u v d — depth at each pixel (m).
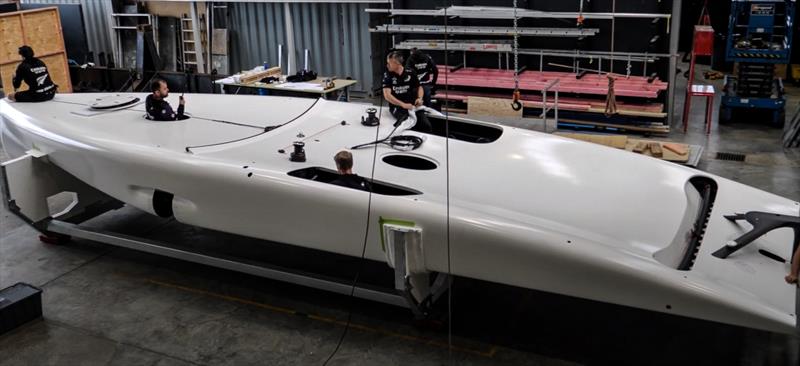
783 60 7.42
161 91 5.09
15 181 4.83
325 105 5.45
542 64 8.62
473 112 8.42
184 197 4.27
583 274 3.35
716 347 3.75
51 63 9.34
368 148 4.51
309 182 3.87
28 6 11.28
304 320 4.16
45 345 3.94
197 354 3.84
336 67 9.70
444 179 4.05
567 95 8.23
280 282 4.62
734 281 3.28
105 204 5.43
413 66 6.61
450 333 3.60
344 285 3.99
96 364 3.76
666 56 7.71
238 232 4.20
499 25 8.62
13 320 4.08
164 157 4.29
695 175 4.28
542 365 3.64
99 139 4.63
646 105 7.70
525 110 8.43
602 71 8.42
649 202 3.90
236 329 4.08
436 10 8.41
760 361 3.61
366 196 3.71
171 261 4.95
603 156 4.45
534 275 3.47
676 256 3.45
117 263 4.93
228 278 4.69
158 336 4.02
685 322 4.01
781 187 5.98
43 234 5.20
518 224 3.48
